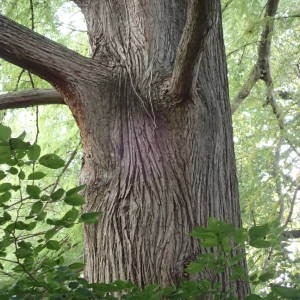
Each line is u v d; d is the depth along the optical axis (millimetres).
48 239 2053
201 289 2084
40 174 1943
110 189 3254
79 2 4262
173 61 3629
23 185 3916
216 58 3768
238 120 7828
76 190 1937
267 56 6477
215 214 3242
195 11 2871
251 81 6574
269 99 6824
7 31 3289
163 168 3252
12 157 1851
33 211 1963
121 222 3152
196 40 2990
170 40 3723
